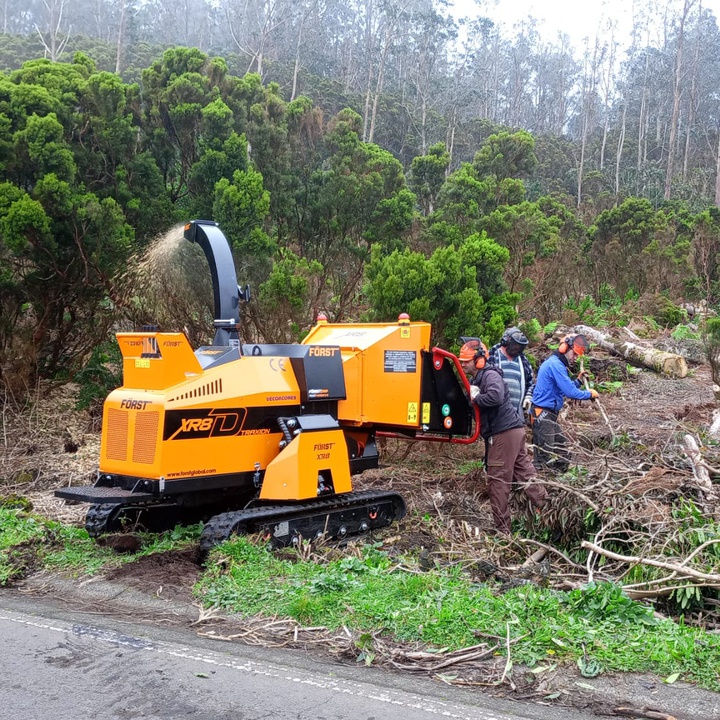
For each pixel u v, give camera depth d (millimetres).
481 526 7098
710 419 11031
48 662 4188
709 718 3623
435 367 7422
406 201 13969
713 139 66688
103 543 6188
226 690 3861
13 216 9398
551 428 8125
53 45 42000
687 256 23750
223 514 5875
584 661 4137
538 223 16938
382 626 4551
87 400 10461
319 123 14523
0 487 8234
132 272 10336
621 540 6008
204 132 12078
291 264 11438
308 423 6168
